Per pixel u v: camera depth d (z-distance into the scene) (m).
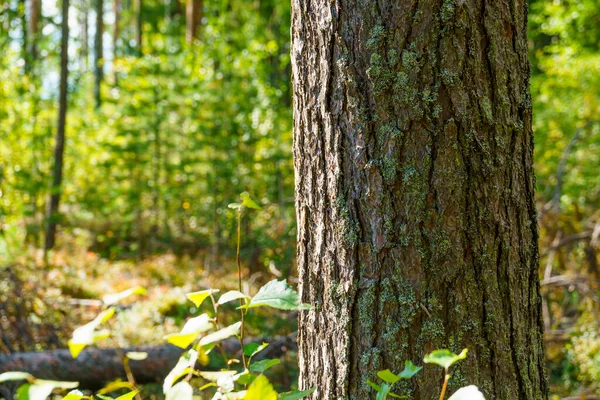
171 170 11.28
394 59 1.53
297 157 1.72
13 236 9.58
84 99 17.44
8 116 10.57
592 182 7.86
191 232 11.38
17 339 4.91
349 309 1.60
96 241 11.63
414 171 1.53
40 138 11.31
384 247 1.55
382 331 1.56
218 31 11.67
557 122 9.48
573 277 5.35
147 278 8.69
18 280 5.31
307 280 1.71
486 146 1.54
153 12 24.11
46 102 11.94
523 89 1.62
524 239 1.63
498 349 1.57
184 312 6.46
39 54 14.08
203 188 11.01
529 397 1.62
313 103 1.65
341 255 1.61
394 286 1.55
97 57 18.64
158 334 5.54
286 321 4.97
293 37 1.72
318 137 1.65
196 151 10.99
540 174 7.95
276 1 16.38
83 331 1.03
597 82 10.24
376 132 1.55
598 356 4.44
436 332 1.53
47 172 11.69
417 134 1.53
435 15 1.51
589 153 8.66
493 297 1.56
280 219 8.53
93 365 4.34
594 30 14.44
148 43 12.16
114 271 9.15
